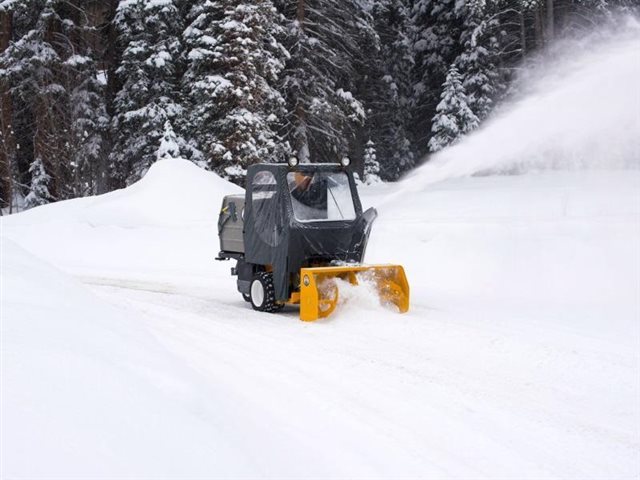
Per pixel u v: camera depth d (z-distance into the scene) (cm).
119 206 1942
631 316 917
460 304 1016
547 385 623
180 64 3200
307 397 576
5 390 313
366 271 956
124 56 3083
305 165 982
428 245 1365
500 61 3862
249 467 357
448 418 536
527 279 1170
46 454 270
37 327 429
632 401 583
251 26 2858
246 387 594
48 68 3238
